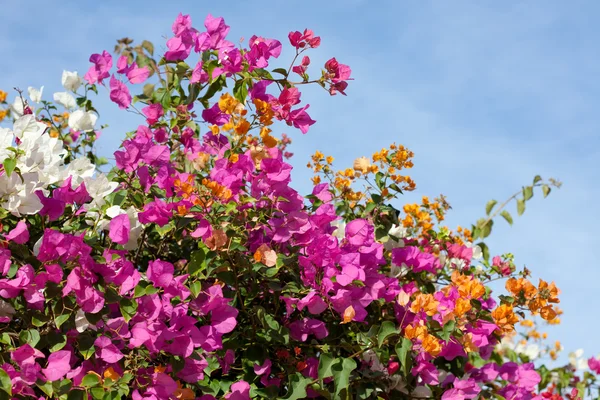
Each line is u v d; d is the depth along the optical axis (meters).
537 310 3.09
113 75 3.30
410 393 2.95
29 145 2.43
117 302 2.35
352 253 2.71
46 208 2.50
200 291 2.53
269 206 2.85
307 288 2.74
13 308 2.36
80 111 3.47
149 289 2.36
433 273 3.55
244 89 2.82
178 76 3.22
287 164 2.79
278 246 2.89
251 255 2.76
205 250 2.54
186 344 2.43
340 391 2.62
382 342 2.53
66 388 2.22
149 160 2.91
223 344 2.72
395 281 3.04
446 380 3.19
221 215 2.71
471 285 2.83
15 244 2.37
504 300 3.10
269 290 2.88
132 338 2.35
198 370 2.52
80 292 2.24
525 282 3.10
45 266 2.24
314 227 2.88
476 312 3.00
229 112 2.83
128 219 2.45
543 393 3.71
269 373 2.81
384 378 2.91
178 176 2.82
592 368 4.47
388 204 3.44
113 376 2.29
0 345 2.34
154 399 2.37
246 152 2.83
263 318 2.61
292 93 2.87
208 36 3.15
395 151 3.50
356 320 2.74
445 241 3.66
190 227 2.91
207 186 2.58
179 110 3.26
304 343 2.91
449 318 2.63
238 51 2.91
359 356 2.88
